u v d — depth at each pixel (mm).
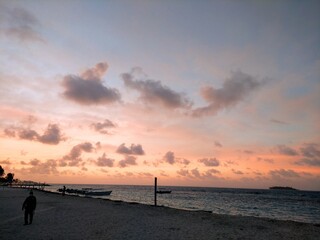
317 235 15234
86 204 33562
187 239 13305
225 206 61500
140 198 88875
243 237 14211
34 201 16578
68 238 12625
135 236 13594
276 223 19375
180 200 82875
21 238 12227
